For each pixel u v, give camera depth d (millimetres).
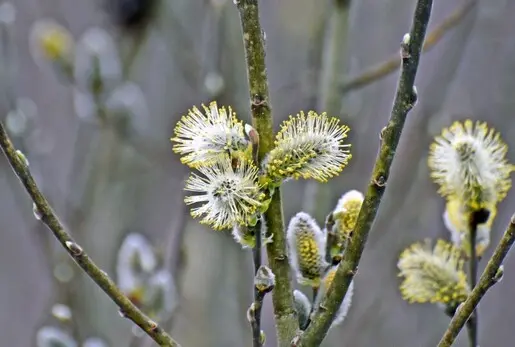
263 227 3010
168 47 7301
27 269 8867
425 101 6496
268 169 2951
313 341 2951
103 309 6543
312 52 6902
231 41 6227
